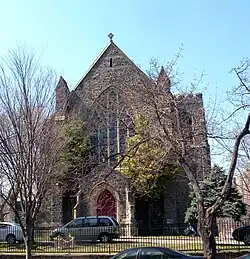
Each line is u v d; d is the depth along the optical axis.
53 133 19.14
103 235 29.55
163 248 16.33
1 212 35.03
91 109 39.81
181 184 39.44
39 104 20.36
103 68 42.66
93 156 34.28
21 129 17.62
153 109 19.00
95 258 23.14
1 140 17.30
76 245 27.03
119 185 38.69
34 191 19.19
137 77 21.88
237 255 22.64
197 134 19.97
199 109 20.62
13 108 18.02
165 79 19.50
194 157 22.89
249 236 26.77
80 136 34.94
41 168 18.12
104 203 39.00
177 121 18.53
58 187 33.09
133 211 37.28
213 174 34.81
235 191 34.91
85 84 41.91
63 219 39.06
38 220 38.59
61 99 22.73
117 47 43.34
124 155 20.81
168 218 38.97
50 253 24.00
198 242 25.47
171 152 18.97
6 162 17.53
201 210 17.58
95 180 35.94
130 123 22.95
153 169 22.19
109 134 37.97
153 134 18.80
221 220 30.27
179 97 20.08
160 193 38.91
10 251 25.20
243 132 17.39
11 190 19.98
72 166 31.73
